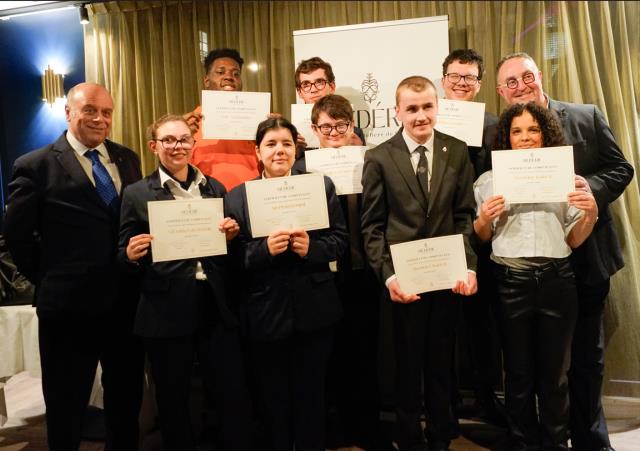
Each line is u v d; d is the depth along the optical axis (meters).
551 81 2.84
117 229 1.94
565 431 1.89
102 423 2.44
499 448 2.14
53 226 1.88
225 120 2.27
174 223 1.74
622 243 2.58
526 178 1.76
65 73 3.68
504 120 1.89
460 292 1.78
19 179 1.86
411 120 1.81
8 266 2.61
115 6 3.37
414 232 1.81
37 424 2.68
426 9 2.98
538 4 2.82
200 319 1.82
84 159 1.96
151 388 2.44
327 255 1.80
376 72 2.79
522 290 1.85
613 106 2.75
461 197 1.87
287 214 1.76
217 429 2.40
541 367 1.89
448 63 2.33
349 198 2.12
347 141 2.14
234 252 1.91
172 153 1.81
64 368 1.92
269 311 1.79
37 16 3.69
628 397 2.60
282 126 1.85
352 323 2.23
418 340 1.85
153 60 3.33
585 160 2.03
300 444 1.87
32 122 3.81
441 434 1.90
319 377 1.86
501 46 2.89
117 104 3.41
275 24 3.19
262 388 1.88
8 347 2.46
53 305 1.85
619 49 2.78
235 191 1.88
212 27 3.24
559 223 1.85
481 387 2.42
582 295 2.00
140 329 1.79
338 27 2.83
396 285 1.79
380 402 2.30
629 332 2.59
